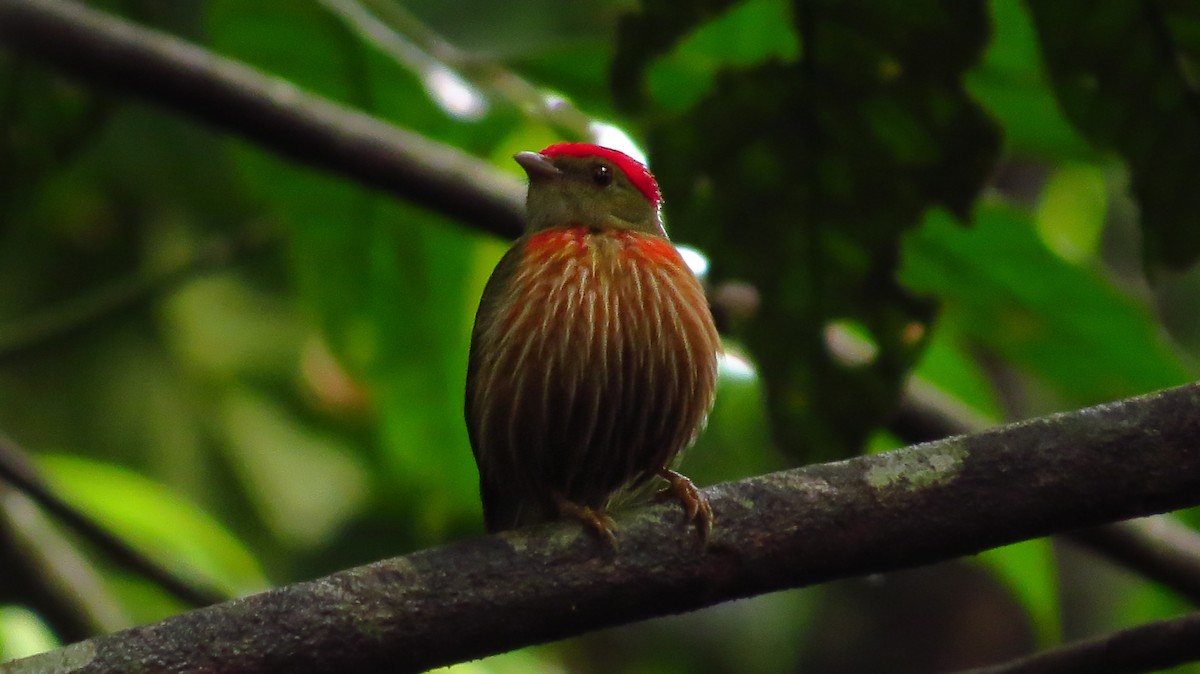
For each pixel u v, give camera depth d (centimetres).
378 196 980
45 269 1428
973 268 904
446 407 1060
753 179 776
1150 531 854
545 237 827
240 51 916
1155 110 733
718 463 1390
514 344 786
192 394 1460
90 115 923
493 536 602
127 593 1173
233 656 565
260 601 575
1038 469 585
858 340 970
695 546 596
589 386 784
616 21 761
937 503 589
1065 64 731
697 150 774
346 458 1491
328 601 578
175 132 1432
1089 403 973
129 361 1459
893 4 736
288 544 1468
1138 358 929
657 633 1788
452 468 1083
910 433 901
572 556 596
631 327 790
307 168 971
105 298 981
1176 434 580
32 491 919
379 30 911
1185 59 720
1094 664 632
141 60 823
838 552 594
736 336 798
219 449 1457
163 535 1076
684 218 784
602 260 803
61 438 1431
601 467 822
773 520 596
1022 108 893
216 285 1469
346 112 851
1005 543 592
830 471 601
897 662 1967
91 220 1431
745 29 803
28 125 918
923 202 768
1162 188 744
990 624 1967
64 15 824
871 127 761
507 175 989
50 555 1015
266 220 1012
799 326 794
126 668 557
